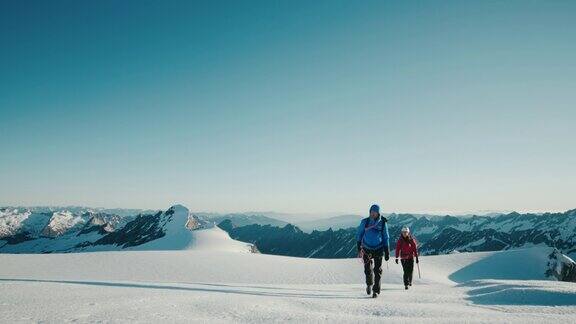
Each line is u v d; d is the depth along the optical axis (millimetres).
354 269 57469
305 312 7102
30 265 48250
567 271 68000
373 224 11164
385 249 11141
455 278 65250
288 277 51000
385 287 17391
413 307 8086
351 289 16391
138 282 16516
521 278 67438
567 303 9219
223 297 9062
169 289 11773
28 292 9148
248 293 11320
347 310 7809
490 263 74312
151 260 56375
